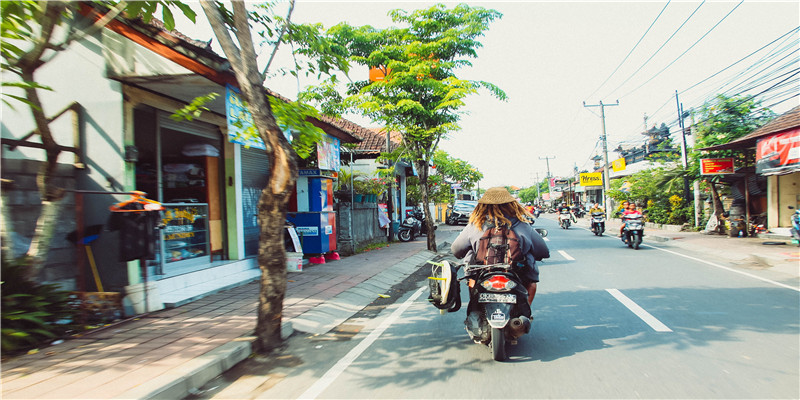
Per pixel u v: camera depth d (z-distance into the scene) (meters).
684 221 21.44
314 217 10.84
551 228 26.11
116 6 4.52
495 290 4.04
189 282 7.13
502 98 12.27
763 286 7.22
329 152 11.56
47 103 5.74
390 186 17.75
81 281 5.54
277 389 3.65
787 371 3.63
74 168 5.87
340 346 4.79
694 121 19.25
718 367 3.76
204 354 4.16
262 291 4.66
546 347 4.46
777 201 15.99
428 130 12.87
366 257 12.38
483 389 3.48
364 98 11.95
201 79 6.10
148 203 5.46
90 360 4.05
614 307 6.00
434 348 4.58
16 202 5.22
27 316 4.44
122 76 5.89
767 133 13.83
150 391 3.32
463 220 30.73
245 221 9.33
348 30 12.58
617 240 16.84
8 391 3.37
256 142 7.43
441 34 12.65
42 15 4.18
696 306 5.93
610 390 3.38
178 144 7.84
